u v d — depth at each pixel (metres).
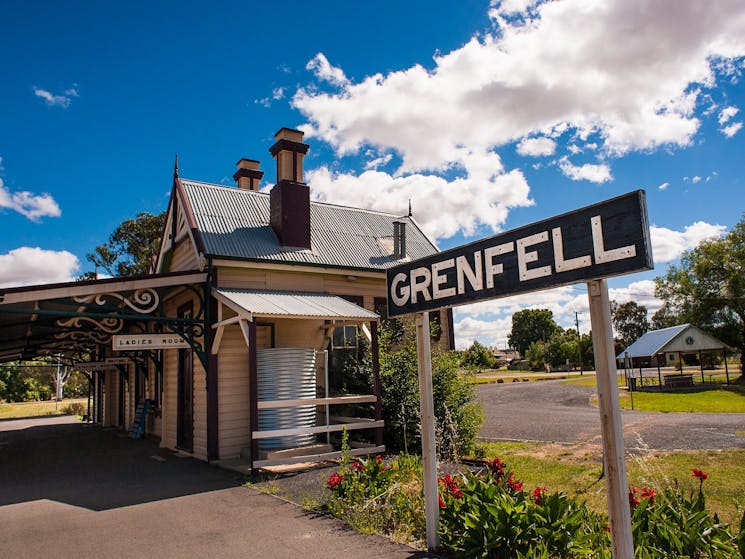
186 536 6.14
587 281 4.07
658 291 44.88
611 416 3.84
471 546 5.00
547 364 76.00
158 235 33.00
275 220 14.09
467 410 11.82
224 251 12.30
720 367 62.84
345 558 5.20
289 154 14.26
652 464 9.42
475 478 5.84
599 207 4.02
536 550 4.63
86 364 19.70
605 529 5.23
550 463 9.78
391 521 6.21
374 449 10.99
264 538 5.93
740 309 40.31
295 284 13.38
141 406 18.38
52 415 36.88
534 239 4.55
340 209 17.44
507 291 4.79
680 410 20.23
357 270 14.22
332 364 13.60
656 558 4.23
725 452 10.26
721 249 41.44
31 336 16.14
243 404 11.99
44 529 6.64
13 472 11.16
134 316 10.92
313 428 10.35
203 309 11.91
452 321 16.20
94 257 32.44
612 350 3.93
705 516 4.64
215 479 9.40
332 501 6.87
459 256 5.34
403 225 16.30
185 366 13.88
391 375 12.37
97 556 5.61
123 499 8.12
